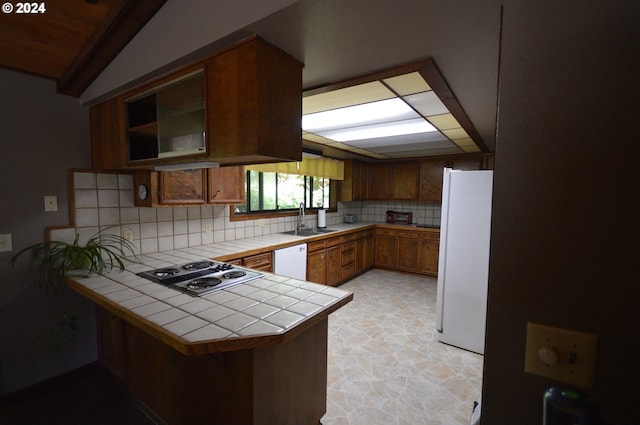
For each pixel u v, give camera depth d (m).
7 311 1.87
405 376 2.22
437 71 1.55
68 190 2.07
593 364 0.56
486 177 2.50
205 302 1.46
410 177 5.19
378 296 3.97
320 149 4.27
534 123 0.59
